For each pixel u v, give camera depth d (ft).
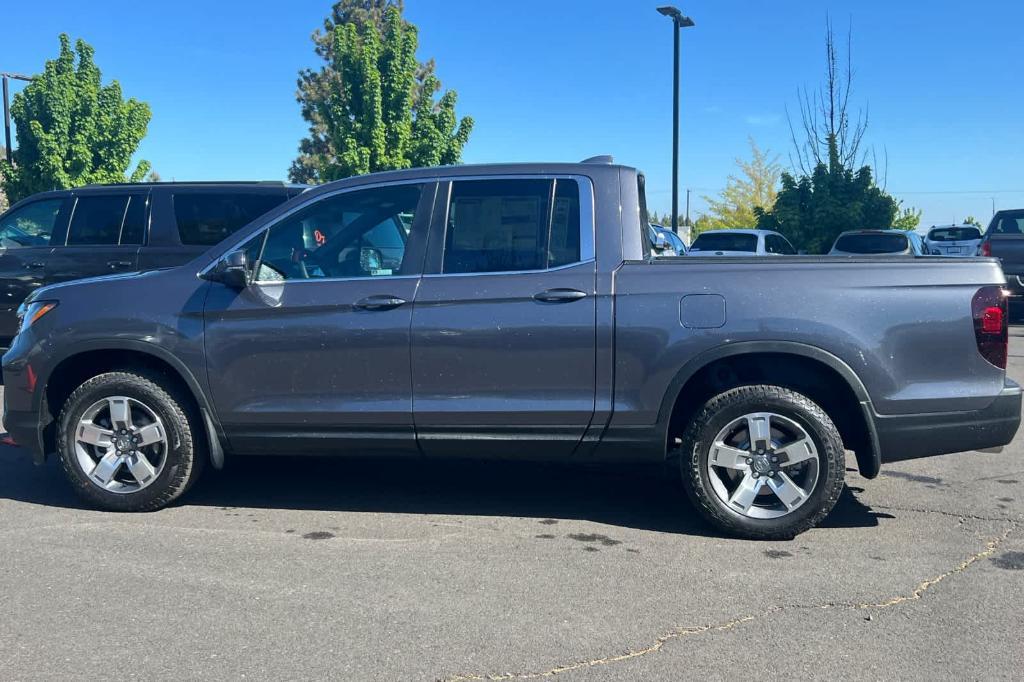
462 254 16.17
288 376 16.35
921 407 15.12
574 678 10.85
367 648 11.62
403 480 19.74
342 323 16.11
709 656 11.41
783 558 14.84
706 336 15.24
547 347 15.62
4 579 13.83
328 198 16.87
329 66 142.00
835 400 16.10
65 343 16.87
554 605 12.96
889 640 11.86
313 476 20.03
